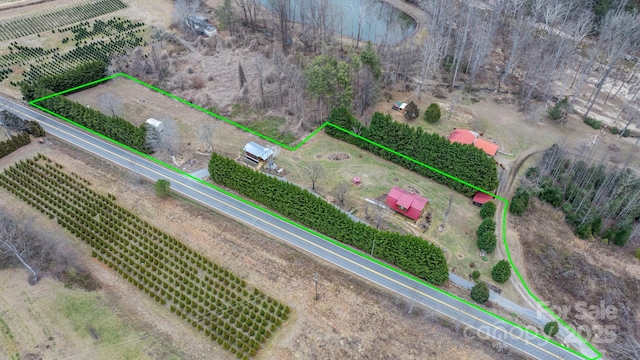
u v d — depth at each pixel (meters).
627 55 101.25
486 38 94.31
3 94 90.38
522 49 100.75
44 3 123.12
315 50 108.69
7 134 78.56
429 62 89.50
